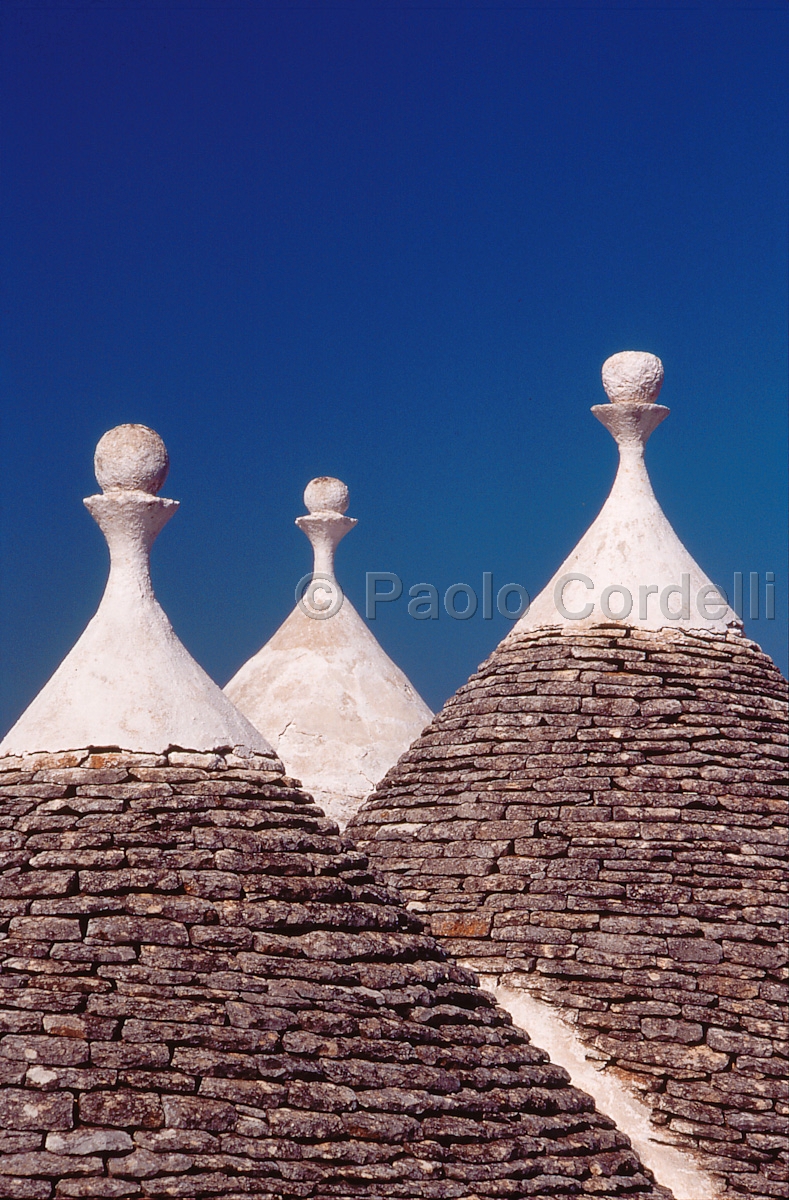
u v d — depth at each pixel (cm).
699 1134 1093
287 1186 766
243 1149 766
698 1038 1122
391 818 1309
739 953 1148
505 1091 875
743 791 1229
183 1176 747
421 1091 833
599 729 1266
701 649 1322
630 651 1308
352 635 1911
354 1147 791
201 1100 774
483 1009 925
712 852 1197
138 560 980
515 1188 828
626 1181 884
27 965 805
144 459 983
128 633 952
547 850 1213
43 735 919
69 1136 744
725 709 1277
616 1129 927
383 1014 855
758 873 1187
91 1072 766
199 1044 792
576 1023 1145
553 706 1285
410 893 1235
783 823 1219
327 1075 811
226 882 857
